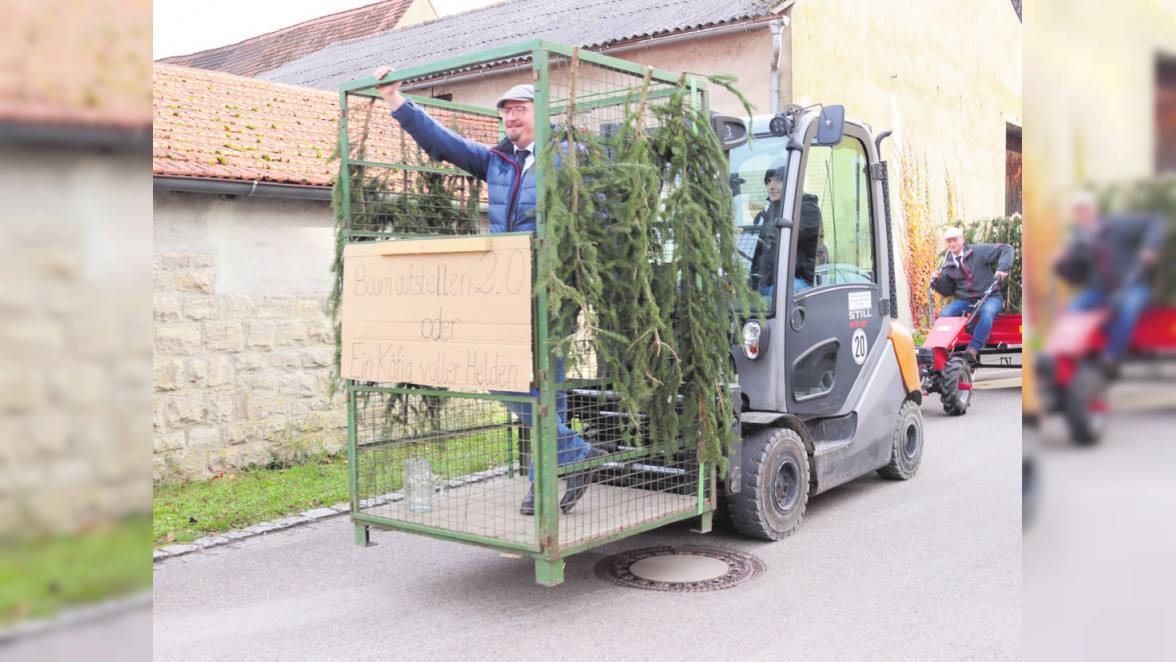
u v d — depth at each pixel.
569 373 4.03
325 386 8.13
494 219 4.74
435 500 4.79
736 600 4.37
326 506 6.41
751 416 5.41
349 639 3.98
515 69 13.98
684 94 4.42
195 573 4.98
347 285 4.62
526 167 4.49
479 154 4.79
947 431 8.84
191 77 9.91
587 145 4.02
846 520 5.81
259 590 4.69
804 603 4.29
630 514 4.48
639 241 4.06
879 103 14.01
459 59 4.21
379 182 4.95
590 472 4.53
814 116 5.70
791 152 5.52
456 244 4.10
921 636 3.84
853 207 6.33
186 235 7.20
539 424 3.95
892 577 4.65
